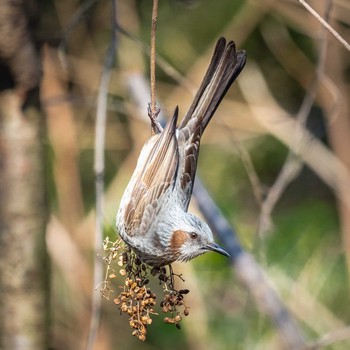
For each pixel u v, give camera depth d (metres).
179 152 8.35
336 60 14.24
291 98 15.49
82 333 12.58
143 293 7.04
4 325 9.34
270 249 12.90
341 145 13.84
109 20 14.66
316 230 13.44
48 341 9.48
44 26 14.09
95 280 8.28
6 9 8.39
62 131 13.48
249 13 14.54
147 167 8.07
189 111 8.57
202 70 14.43
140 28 14.56
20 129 9.09
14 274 9.23
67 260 12.82
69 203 13.27
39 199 9.28
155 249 8.04
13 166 9.12
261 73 14.95
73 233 13.03
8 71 8.84
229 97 15.00
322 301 12.62
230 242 9.35
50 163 13.46
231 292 12.55
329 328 12.16
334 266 12.95
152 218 8.01
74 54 14.39
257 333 12.02
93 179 14.38
